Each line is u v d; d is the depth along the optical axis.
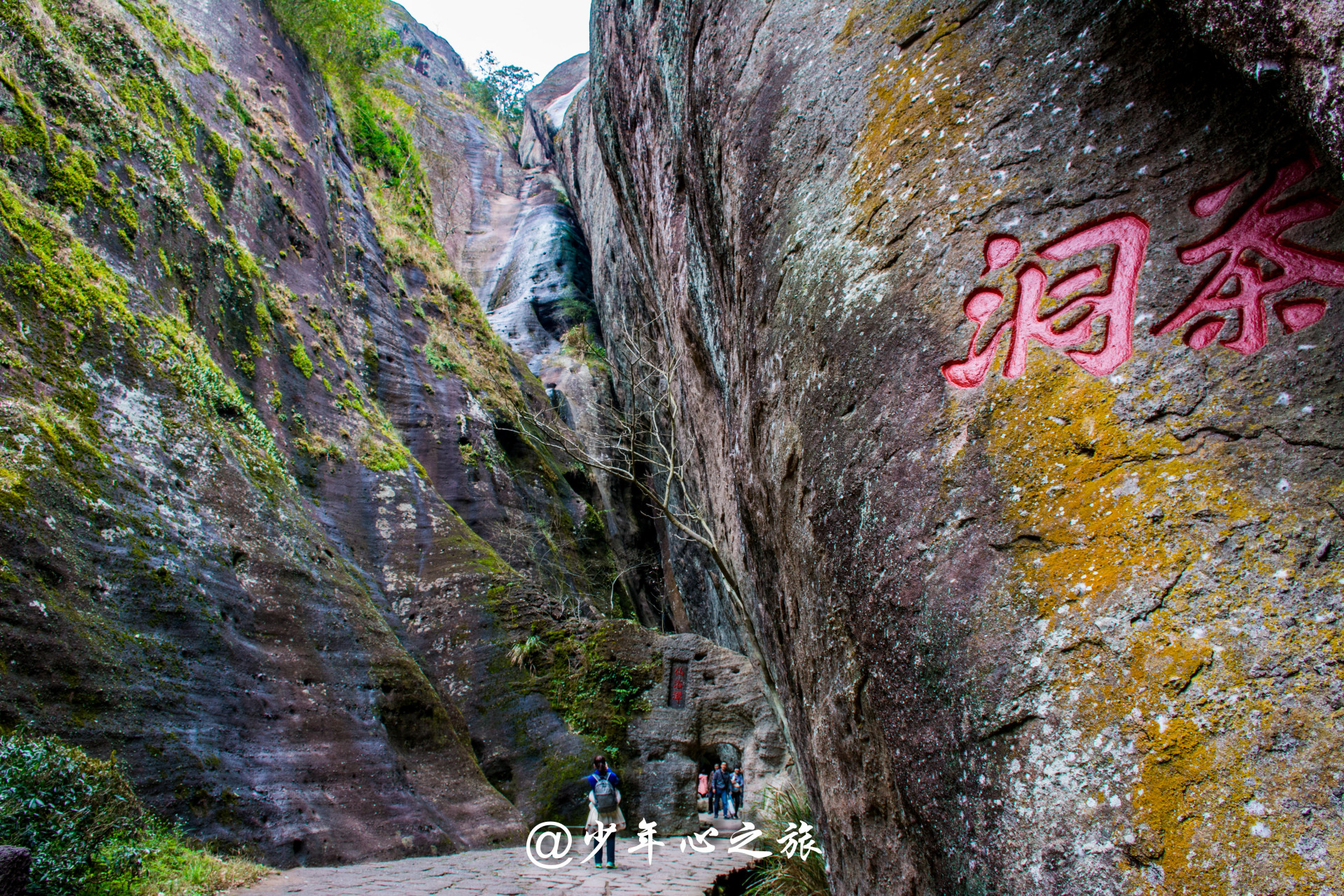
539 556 20.06
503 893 6.47
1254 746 1.96
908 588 2.81
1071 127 2.99
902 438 3.03
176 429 10.18
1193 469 2.34
